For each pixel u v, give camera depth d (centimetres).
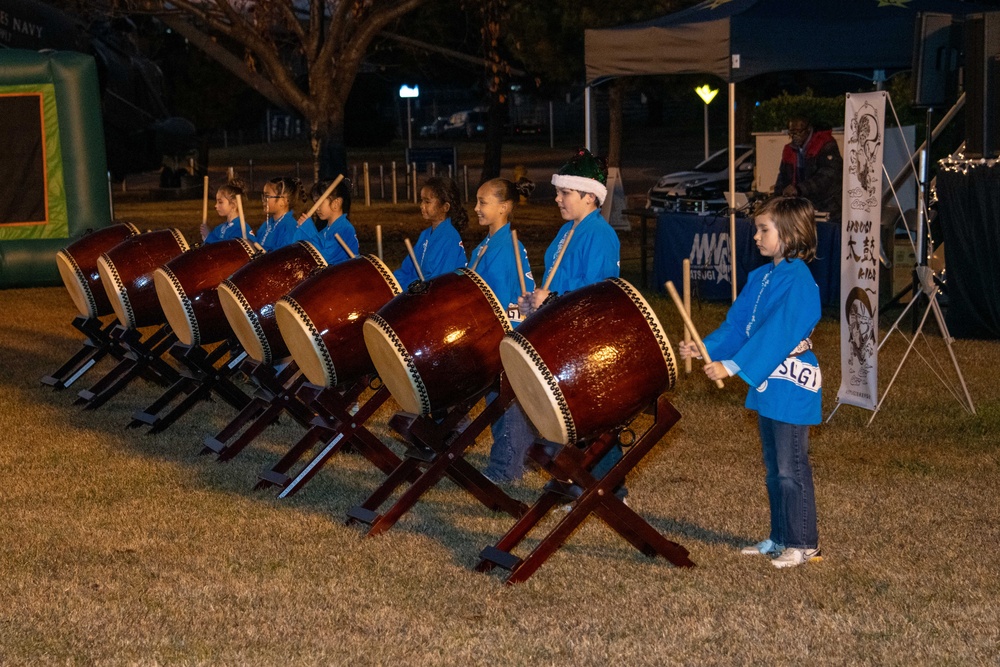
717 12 1017
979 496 604
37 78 1355
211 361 799
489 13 1902
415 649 439
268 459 712
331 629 459
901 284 1141
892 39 996
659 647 435
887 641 437
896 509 586
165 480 668
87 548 554
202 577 514
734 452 700
